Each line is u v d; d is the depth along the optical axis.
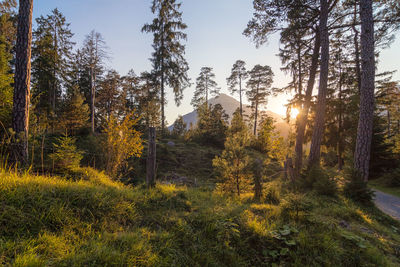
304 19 11.74
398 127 37.12
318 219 4.50
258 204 5.74
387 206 9.83
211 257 2.88
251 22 12.21
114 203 3.51
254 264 3.02
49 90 25.16
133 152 7.34
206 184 13.06
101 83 29.78
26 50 6.27
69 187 3.46
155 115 25.28
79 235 2.67
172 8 22.91
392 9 10.05
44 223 2.62
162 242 2.85
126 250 2.43
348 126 23.42
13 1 19.30
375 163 20.28
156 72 23.73
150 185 5.42
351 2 11.19
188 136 25.38
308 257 3.18
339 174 8.39
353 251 3.49
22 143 5.22
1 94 7.00
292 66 15.41
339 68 21.52
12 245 2.07
